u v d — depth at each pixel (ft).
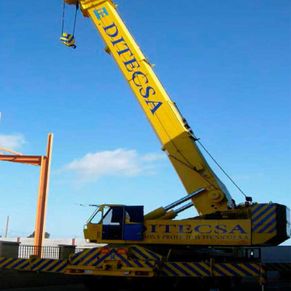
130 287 50.88
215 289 50.29
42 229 90.74
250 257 56.70
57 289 61.98
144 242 50.37
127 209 51.88
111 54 59.11
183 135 54.34
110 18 60.08
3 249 58.75
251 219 48.03
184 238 49.42
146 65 57.36
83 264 50.52
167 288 50.78
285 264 51.34
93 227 52.24
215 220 49.11
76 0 62.69
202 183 52.54
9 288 59.98
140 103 56.49
